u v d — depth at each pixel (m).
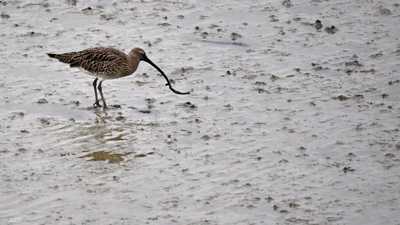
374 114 16.69
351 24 21.98
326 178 14.02
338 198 13.30
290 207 13.03
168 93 18.00
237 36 21.17
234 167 14.50
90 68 17.61
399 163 14.51
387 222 12.48
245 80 18.56
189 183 13.91
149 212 12.91
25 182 13.91
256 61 19.66
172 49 20.39
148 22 22.19
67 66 19.36
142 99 17.72
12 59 19.62
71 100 17.61
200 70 19.14
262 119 16.58
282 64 19.45
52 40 20.83
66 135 15.91
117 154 15.09
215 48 20.47
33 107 17.14
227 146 15.38
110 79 18.02
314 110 16.95
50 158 14.90
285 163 14.62
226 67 19.30
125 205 13.15
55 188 13.72
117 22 22.17
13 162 14.68
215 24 22.05
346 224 12.45
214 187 13.75
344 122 16.34
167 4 23.58
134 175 14.23
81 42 20.67
